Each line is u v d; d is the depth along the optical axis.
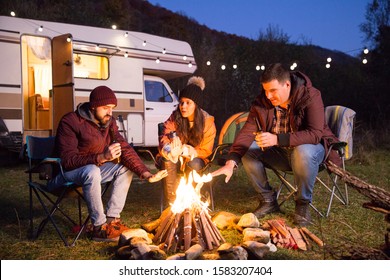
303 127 3.63
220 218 3.52
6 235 3.50
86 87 8.13
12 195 5.14
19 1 13.77
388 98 13.29
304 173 3.48
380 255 2.72
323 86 14.51
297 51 16.11
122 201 3.42
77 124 3.33
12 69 7.56
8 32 7.52
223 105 15.62
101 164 3.30
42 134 8.33
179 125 3.88
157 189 5.45
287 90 3.48
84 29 8.23
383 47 13.79
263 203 3.94
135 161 3.42
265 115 3.72
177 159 3.67
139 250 2.76
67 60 7.74
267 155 3.85
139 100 8.88
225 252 2.75
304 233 3.33
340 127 4.14
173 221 3.11
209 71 15.67
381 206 2.77
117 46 8.57
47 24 7.93
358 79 14.20
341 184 5.53
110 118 3.51
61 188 3.30
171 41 9.60
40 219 4.01
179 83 15.12
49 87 9.04
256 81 15.62
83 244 3.24
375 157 8.21
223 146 3.99
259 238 3.01
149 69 9.11
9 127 7.52
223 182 5.76
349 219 3.81
